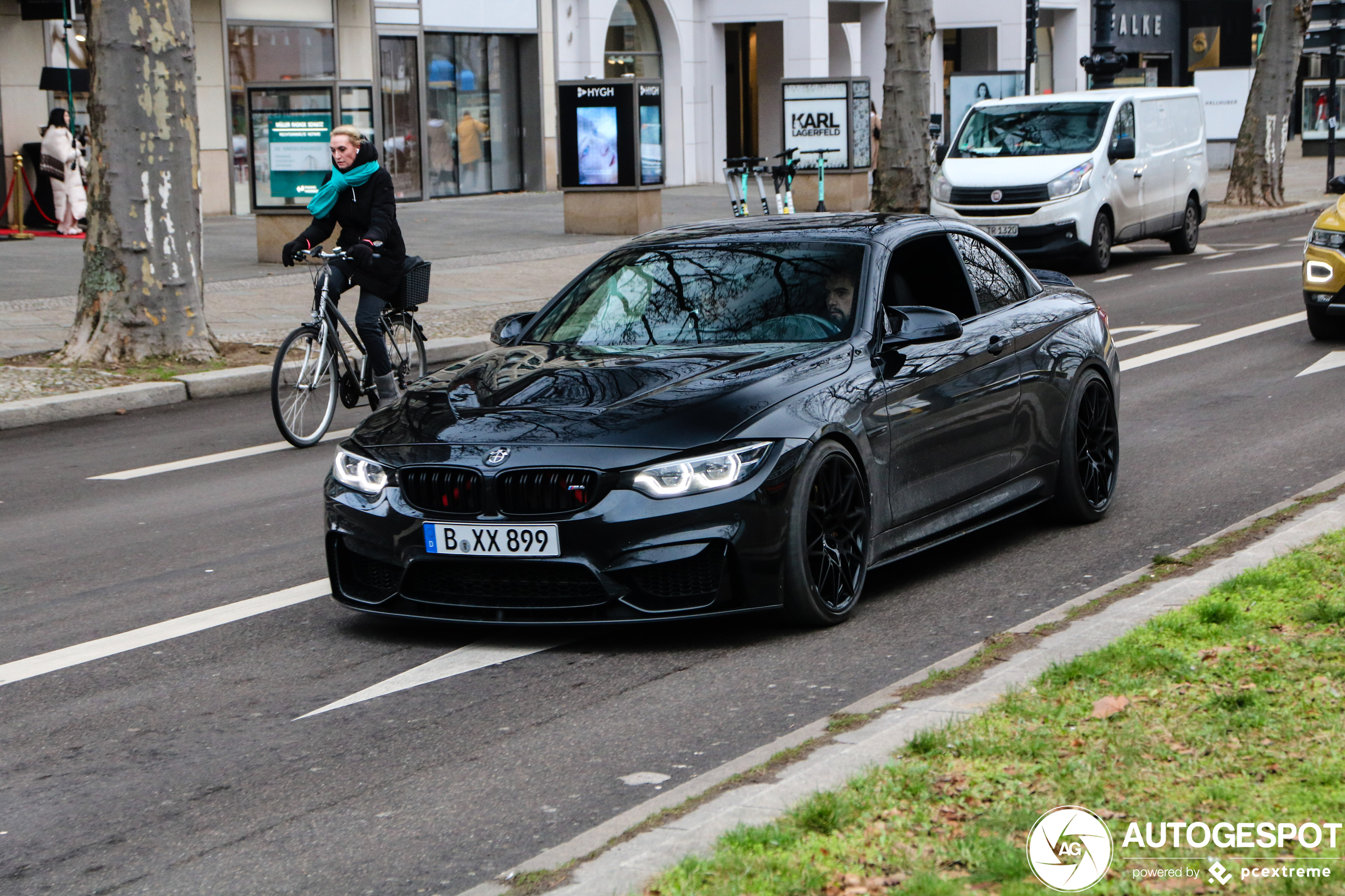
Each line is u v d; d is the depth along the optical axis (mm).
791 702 5195
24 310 16672
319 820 4332
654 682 5465
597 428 5738
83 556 7695
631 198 24672
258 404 12625
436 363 14508
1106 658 4895
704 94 38688
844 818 3768
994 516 7090
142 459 10297
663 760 4703
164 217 13609
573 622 5672
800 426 5824
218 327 15688
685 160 38281
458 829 4223
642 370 6168
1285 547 6230
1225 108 42031
